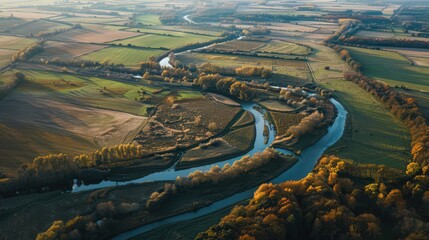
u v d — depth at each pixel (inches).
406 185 4382.4
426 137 5570.9
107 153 5098.4
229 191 4645.7
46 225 3961.6
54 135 5777.6
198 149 5644.7
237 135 6156.5
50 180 4626.0
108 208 4143.7
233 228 3518.7
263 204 3902.6
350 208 4065.0
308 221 3784.5
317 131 6259.8
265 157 5221.5
